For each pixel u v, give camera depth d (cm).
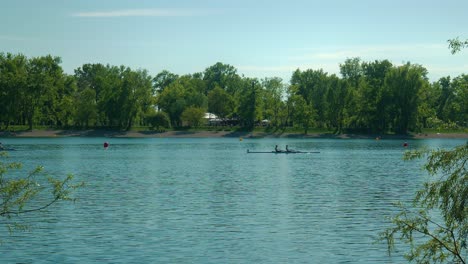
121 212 5100
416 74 19850
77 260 3419
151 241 3928
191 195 6328
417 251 2088
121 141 19912
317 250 3672
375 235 4112
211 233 4188
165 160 11919
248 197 6169
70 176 2348
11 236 4047
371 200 5922
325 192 6631
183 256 3516
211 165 10725
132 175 8731
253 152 14312
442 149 2064
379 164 10969
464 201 1955
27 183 2177
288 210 5247
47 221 4619
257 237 4069
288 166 10538
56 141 19125
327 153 14312
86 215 4922
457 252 2002
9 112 19388
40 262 3375
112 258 3466
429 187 2066
